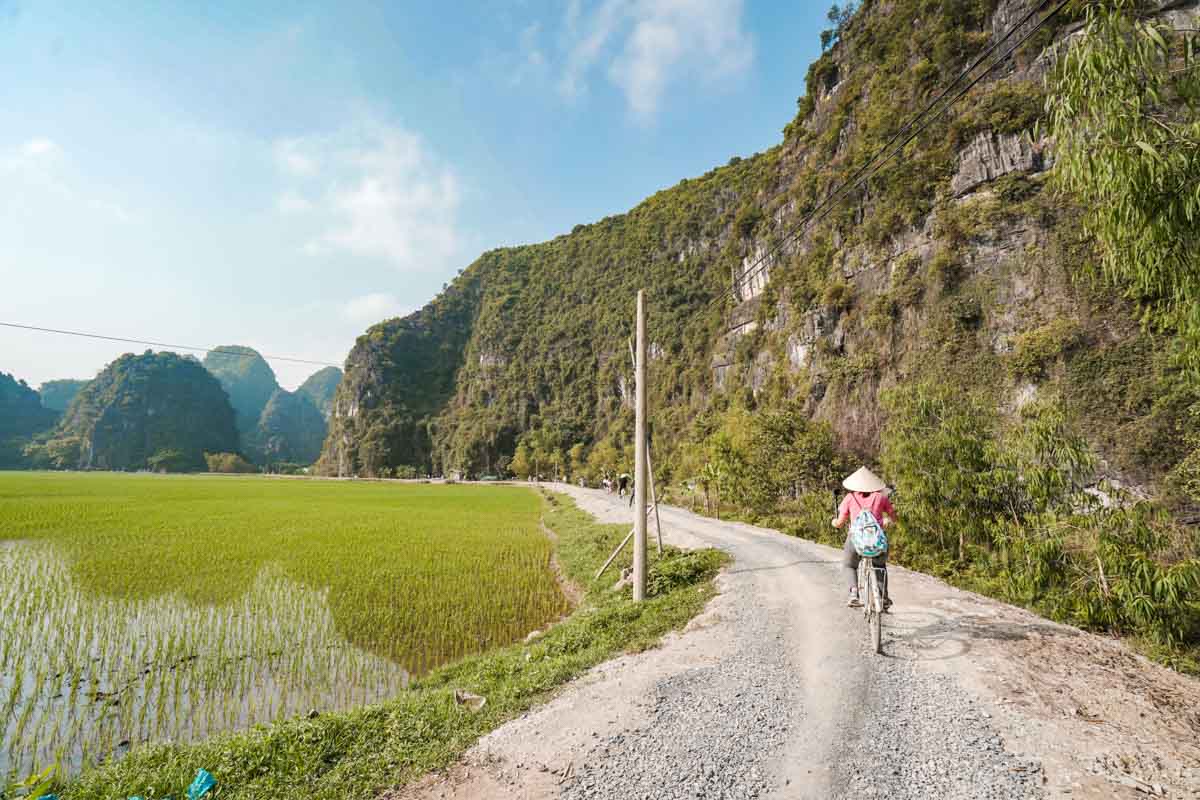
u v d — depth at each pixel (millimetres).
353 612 12711
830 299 49969
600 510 31922
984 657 6027
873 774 3990
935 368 36000
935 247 39344
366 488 77812
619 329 139625
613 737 4770
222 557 18906
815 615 8031
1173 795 3570
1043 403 10531
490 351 178250
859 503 6949
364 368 182250
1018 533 9602
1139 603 6719
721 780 4020
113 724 7637
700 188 142250
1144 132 4707
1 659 9984
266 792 4434
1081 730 4453
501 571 16859
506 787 4164
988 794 3684
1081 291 29109
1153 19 4695
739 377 72812
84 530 25859
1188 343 5887
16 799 4527
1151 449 23625
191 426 191875
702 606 9297
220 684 8992
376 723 5551
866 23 63625
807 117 75188
